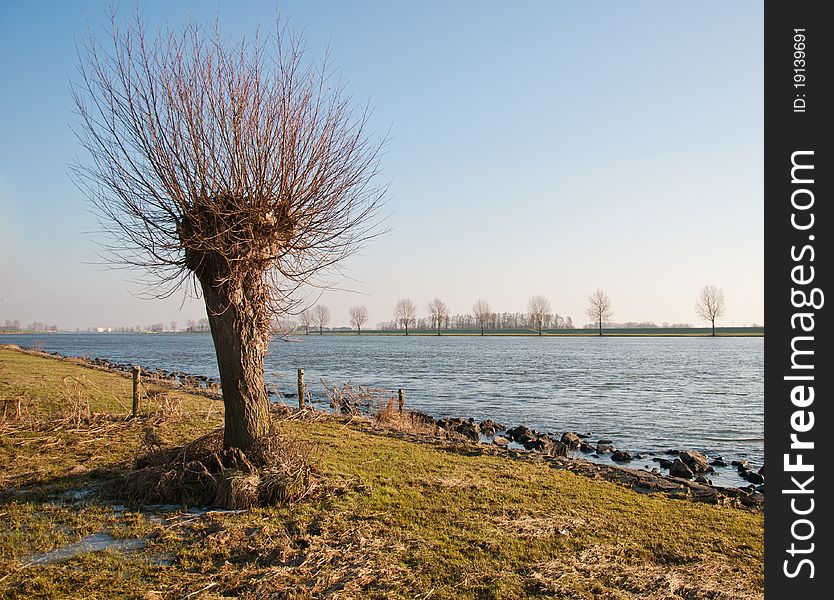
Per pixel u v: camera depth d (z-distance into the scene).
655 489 11.60
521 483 11.27
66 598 6.32
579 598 6.54
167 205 9.57
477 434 21.73
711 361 67.44
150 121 9.21
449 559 7.49
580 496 10.56
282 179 9.81
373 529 8.42
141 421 16.62
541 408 30.53
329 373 50.34
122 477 10.08
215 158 9.50
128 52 9.20
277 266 10.62
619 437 22.72
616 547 8.09
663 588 6.85
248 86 9.63
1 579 6.71
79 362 45.81
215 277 9.98
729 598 6.65
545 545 8.07
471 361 67.75
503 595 6.59
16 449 12.98
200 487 9.62
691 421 26.33
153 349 111.94
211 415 18.22
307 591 6.55
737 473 16.94
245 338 10.28
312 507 9.24
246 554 7.55
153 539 7.95
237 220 9.73
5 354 48.66
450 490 10.54
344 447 14.11
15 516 8.72
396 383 42.16
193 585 6.71
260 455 10.05
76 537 7.98
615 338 169.50
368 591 6.63
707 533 8.85
